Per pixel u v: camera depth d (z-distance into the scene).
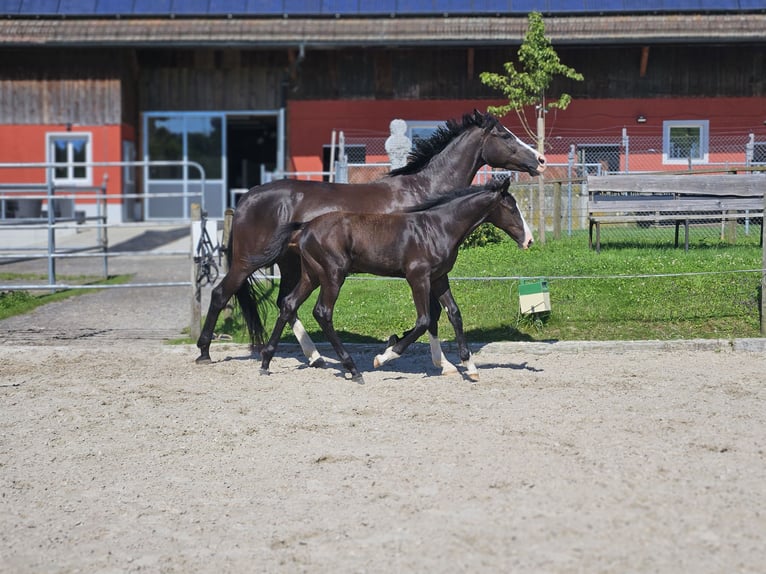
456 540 5.82
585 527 5.94
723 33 25.27
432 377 10.85
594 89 26.33
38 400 9.88
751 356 11.73
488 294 14.02
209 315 11.67
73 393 10.17
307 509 6.49
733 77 26.19
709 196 16.64
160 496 6.90
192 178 29.92
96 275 20.25
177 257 23.55
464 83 27.09
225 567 5.63
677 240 16.92
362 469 7.29
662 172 18.48
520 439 7.93
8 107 28.77
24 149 28.78
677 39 25.17
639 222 18.33
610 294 13.73
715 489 6.56
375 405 9.42
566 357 11.91
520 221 10.56
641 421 8.47
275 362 11.94
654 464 7.14
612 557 5.50
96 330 14.24
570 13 26.14
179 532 6.21
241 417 9.05
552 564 5.44
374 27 26.36
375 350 12.49
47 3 27.81
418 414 8.95
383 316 13.56
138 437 8.44
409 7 26.83
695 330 12.77
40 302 16.80
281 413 9.18
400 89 27.30
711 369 10.95
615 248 16.89
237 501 6.73
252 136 35.56
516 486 6.72
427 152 11.53
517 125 25.92
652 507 6.25
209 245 13.40
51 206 17.47
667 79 26.27
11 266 22.08
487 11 26.42
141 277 19.84
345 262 10.45
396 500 6.56
